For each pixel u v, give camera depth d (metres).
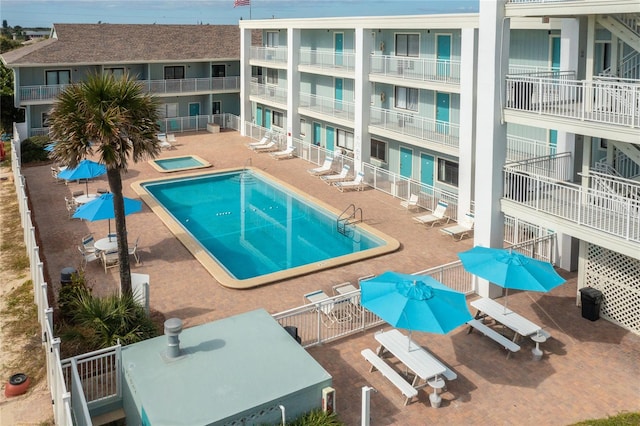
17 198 29.88
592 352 15.91
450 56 28.88
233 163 37.59
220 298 19.20
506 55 17.67
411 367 13.81
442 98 29.69
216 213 29.11
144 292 16.98
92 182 33.19
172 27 50.44
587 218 16.36
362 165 32.72
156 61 45.75
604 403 13.72
